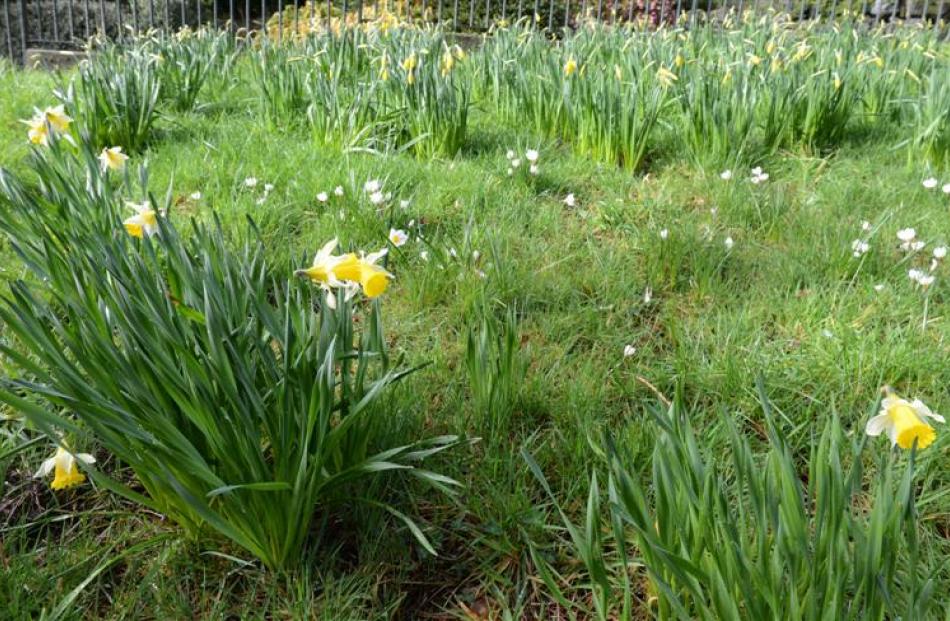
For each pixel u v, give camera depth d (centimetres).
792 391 253
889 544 144
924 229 372
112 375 177
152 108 482
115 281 185
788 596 152
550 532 206
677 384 174
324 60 592
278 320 198
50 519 206
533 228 377
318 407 173
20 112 557
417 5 1065
